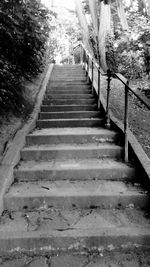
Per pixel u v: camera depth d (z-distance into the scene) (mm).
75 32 12352
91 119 4293
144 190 2592
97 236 2053
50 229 2143
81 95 5570
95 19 5102
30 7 4531
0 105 3740
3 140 3291
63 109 4871
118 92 5750
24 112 4328
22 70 5492
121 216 2340
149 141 3510
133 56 5895
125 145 3062
